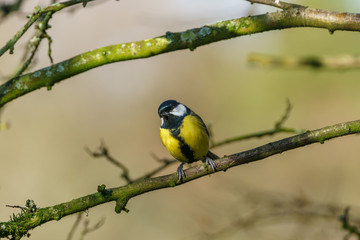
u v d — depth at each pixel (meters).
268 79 18.81
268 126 18.23
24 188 14.66
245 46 19.77
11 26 15.84
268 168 16.64
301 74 18.33
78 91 18.45
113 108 18.78
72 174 15.34
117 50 5.32
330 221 7.81
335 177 13.62
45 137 16.33
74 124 17.33
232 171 16.38
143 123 18.86
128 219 13.94
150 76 20.16
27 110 16.83
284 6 5.09
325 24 4.93
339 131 4.93
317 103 18.17
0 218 13.54
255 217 8.15
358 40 18.33
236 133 18.42
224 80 19.75
